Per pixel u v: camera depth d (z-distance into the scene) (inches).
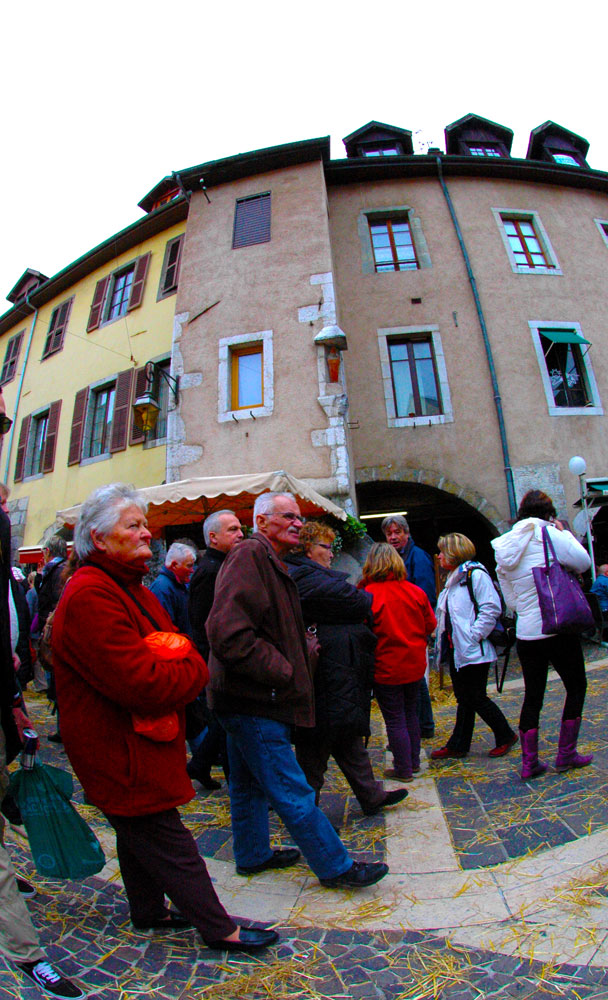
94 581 76.6
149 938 84.7
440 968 74.1
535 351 452.1
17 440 581.9
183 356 402.9
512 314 458.6
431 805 128.2
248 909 92.7
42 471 535.2
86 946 82.4
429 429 434.9
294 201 421.4
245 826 105.0
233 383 395.9
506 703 234.8
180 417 390.3
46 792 84.0
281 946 81.4
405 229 484.7
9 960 74.3
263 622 94.8
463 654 157.5
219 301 406.0
